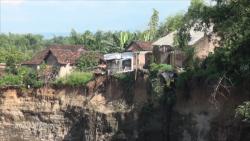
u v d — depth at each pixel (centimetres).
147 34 9650
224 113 4981
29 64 8150
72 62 7762
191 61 5709
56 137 6419
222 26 4488
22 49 14150
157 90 5734
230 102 4916
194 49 5925
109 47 9800
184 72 5566
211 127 5141
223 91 4944
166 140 5653
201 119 5269
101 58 7869
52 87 6575
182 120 5491
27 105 6650
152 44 7275
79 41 11625
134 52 7319
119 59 7238
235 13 4444
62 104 6462
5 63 8550
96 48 10544
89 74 6494
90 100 6272
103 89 6247
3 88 6769
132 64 7250
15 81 6806
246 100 4738
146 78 5888
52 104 6519
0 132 6712
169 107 5656
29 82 6694
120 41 9619
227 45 4650
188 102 5438
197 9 4803
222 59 4784
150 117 5784
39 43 16512
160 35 9419
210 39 5434
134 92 5988
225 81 4847
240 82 4791
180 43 5262
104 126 6050
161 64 6259
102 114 6081
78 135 6288
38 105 6588
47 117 6512
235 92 4859
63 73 7344
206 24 4791
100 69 7544
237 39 4497
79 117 6312
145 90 5878
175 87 5619
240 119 4781
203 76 5234
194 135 5328
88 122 6194
